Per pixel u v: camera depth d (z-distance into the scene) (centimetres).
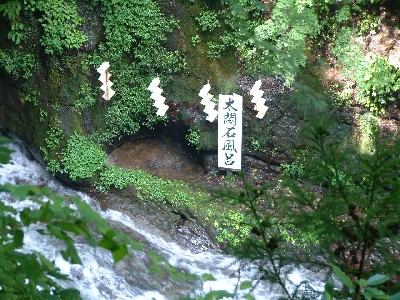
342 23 1287
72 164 1295
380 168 291
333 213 304
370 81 1275
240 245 335
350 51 1286
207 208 1256
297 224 315
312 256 332
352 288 209
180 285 1068
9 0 1259
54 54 1291
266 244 323
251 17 1241
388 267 297
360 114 1296
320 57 1292
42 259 219
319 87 1292
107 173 1304
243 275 1053
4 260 204
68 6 1281
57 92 1309
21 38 1290
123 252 195
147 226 1257
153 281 1066
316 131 313
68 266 1016
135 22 1300
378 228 288
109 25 1295
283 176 332
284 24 1202
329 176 310
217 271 1135
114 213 1277
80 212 194
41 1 1262
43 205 197
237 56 1302
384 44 1285
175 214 1272
